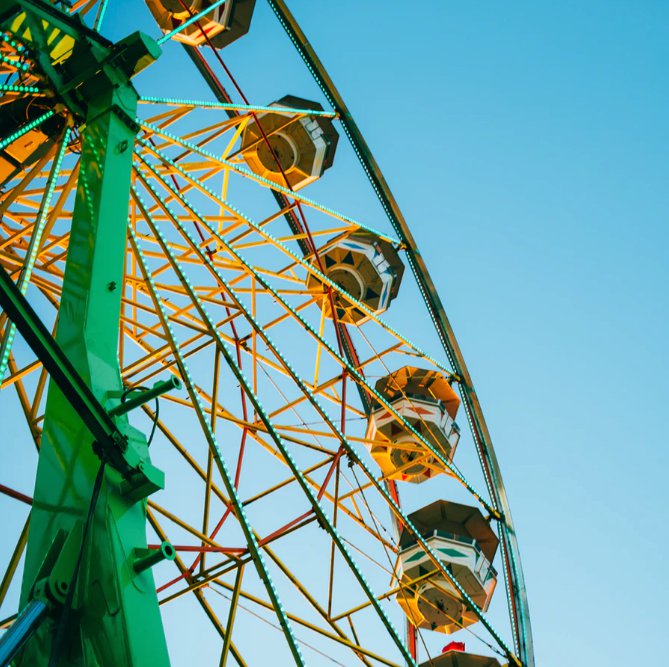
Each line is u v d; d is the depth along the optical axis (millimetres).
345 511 20375
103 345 10148
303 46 24297
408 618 21672
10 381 13641
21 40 12453
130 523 8812
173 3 23297
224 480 10539
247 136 24391
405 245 25234
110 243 11109
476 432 24156
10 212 16750
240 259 15367
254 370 19344
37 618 7891
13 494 12172
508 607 21125
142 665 7938
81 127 13180
